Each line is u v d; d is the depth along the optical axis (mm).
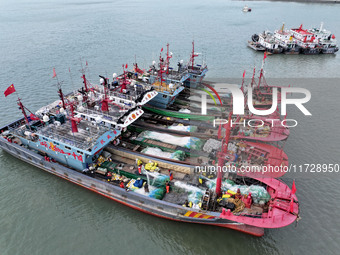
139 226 31172
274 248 28172
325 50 92375
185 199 31094
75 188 36188
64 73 72438
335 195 33469
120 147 38781
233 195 31000
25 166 40188
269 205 29359
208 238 29594
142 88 45875
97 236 30078
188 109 50594
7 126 42406
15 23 133000
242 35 113250
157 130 43500
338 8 176625
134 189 32188
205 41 103188
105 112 37906
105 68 76312
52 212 32875
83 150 32500
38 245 29172
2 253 28406
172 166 35438
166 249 28719
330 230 29672
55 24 131750
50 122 38875
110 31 117812
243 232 29719
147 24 132250
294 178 35656
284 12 165375
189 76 56281
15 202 34156
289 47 92688
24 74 71438
